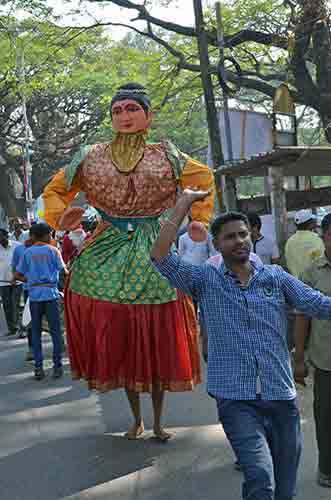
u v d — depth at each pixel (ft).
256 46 56.75
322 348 13.26
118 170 16.67
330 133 47.80
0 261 35.01
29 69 69.26
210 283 11.02
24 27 55.57
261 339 10.74
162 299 16.37
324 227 13.00
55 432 18.26
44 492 14.25
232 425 10.46
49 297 24.57
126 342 16.58
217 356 10.84
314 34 44.98
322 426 13.48
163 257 11.03
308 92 46.73
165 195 16.97
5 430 18.60
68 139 100.53
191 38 60.80
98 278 16.65
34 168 104.01
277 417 10.80
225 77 44.70
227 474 14.74
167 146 17.13
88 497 13.91
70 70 71.05
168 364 16.44
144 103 16.84
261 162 27.14
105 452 16.43
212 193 16.98
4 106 94.79
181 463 15.51
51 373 25.46
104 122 75.00
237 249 10.93
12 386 23.77
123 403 20.81
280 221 26.66
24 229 51.75
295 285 11.10
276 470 10.74
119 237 16.93
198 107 71.92
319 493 13.43
